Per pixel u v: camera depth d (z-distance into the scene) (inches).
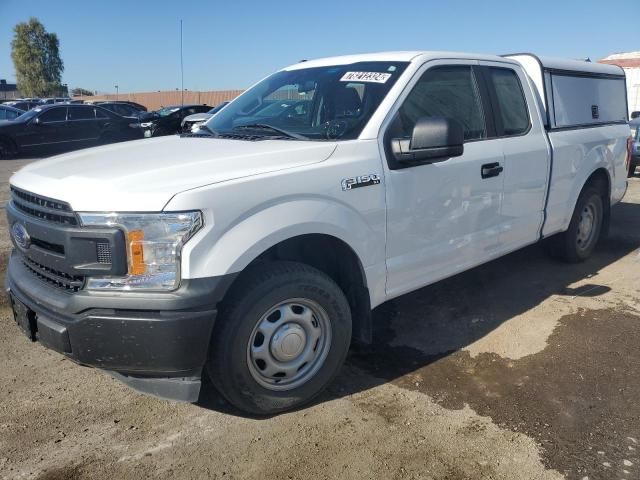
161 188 103.8
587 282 209.9
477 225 161.0
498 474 105.7
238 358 112.8
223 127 158.2
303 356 123.9
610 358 150.2
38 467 106.2
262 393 119.3
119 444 113.4
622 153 236.8
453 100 156.2
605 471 106.3
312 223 117.8
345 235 124.7
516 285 206.4
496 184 163.6
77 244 103.0
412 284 145.5
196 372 108.4
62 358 147.7
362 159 129.3
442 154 131.4
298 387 124.0
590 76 222.2
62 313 105.8
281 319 118.6
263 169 115.8
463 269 160.6
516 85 180.4
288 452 111.6
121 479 103.6
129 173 110.3
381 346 157.8
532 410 126.0
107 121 733.3
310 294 120.5
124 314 102.8
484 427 119.9
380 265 134.9
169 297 102.1
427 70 149.8
